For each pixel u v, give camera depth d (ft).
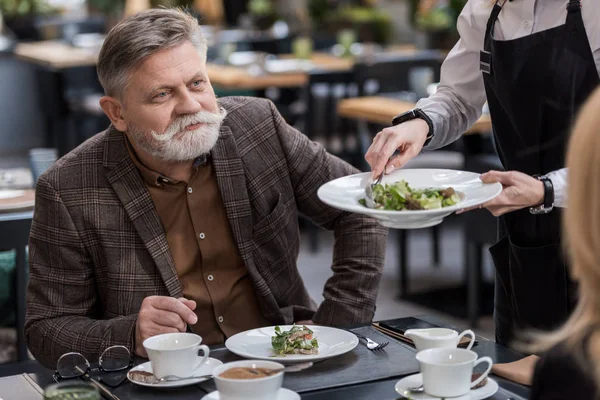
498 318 7.85
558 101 7.02
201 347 6.03
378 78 20.90
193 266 7.63
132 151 7.47
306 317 8.18
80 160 7.49
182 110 7.03
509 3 7.25
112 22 32.76
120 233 7.39
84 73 25.12
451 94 7.79
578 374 4.13
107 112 7.36
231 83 20.99
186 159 7.25
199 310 7.64
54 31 31.24
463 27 7.70
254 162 7.79
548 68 7.00
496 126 7.54
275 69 21.99
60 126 25.09
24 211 10.37
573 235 3.92
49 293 7.39
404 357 6.23
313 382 5.83
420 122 7.31
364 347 6.49
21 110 29.17
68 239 7.36
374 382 5.85
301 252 20.90
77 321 7.27
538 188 6.23
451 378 5.33
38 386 6.23
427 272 19.13
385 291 17.94
